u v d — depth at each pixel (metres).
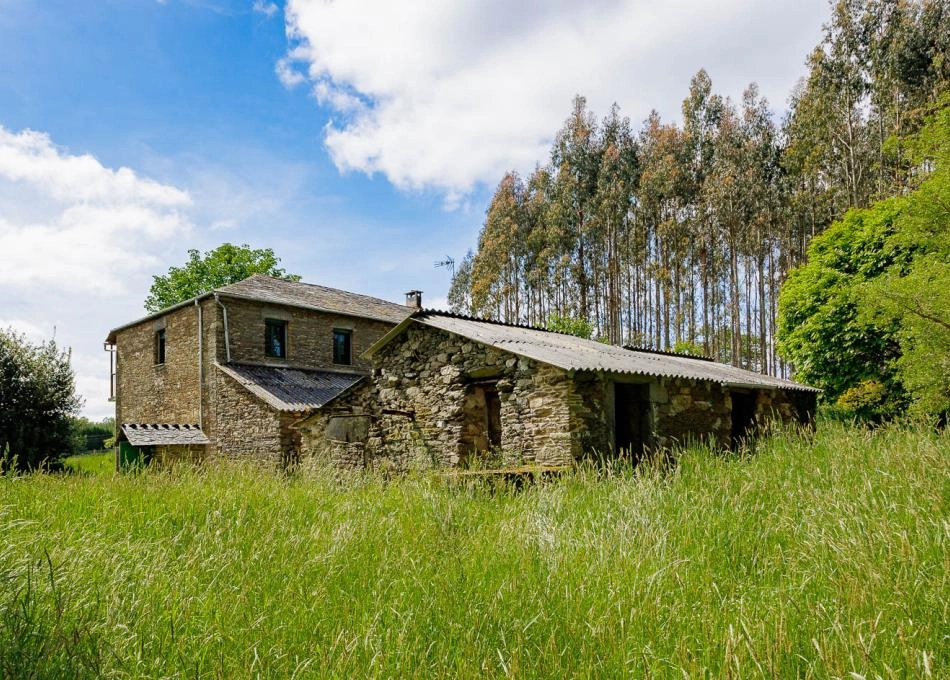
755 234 39.97
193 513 5.62
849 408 15.18
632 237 44.91
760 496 5.63
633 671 2.64
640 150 49.38
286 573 4.11
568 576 3.78
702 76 47.28
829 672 2.42
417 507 6.21
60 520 5.12
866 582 3.29
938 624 2.92
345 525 5.08
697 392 11.82
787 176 39.59
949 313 9.44
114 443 21.84
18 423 17.77
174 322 20.78
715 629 3.02
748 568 4.21
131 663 2.79
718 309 43.19
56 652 2.71
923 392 9.80
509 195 49.91
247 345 19.47
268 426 16.81
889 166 32.78
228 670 2.75
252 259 34.66
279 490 7.31
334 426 13.26
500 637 2.98
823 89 36.59
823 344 15.94
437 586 3.69
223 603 3.44
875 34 35.06
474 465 9.38
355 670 2.68
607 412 9.91
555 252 44.69
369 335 22.94
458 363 11.08
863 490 5.12
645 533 4.54
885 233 15.12
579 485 7.21
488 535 4.92
